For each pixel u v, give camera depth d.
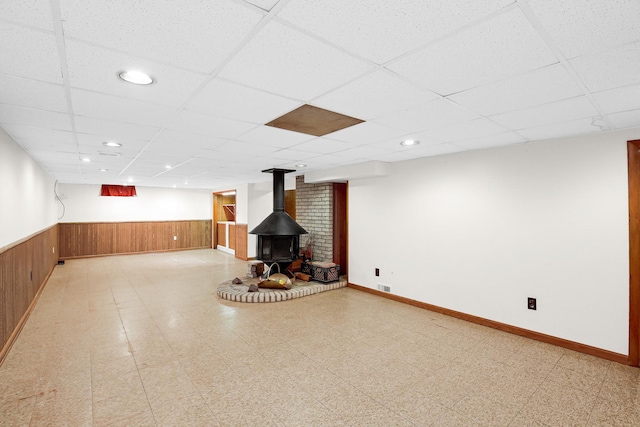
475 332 3.58
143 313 4.20
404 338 3.41
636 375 2.65
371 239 5.21
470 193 3.91
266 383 2.51
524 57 1.54
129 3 1.12
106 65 1.61
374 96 2.07
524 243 3.46
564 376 2.64
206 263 8.11
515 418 2.10
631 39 1.37
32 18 1.20
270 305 4.58
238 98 2.09
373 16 1.21
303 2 1.12
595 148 3.01
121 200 9.38
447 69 1.67
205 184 9.09
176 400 2.28
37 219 4.86
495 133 3.04
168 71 1.69
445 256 4.18
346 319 4.00
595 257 3.02
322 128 2.85
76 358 2.91
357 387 2.46
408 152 4.02
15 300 3.36
